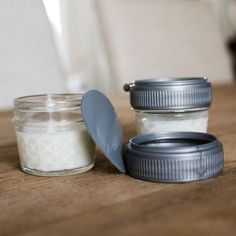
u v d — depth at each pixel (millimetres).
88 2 1521
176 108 469
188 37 1380
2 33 940
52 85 1001
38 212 363
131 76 1232
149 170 415
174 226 332
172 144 446
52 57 1011
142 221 341
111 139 448
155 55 1289
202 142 449
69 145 444
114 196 387
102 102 460
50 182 426
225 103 863
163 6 1358
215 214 347
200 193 386
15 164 485
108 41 1240
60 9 1471
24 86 957
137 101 480
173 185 406
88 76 1567
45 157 441
